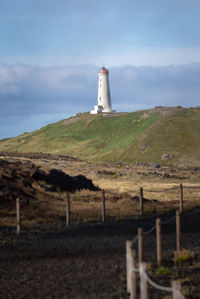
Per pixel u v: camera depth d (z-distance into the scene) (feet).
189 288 56.18
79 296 55.57
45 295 56.44
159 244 71.31
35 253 84.17
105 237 102.53
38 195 172.86
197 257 75.61
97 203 171.53
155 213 149.48
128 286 55.93
